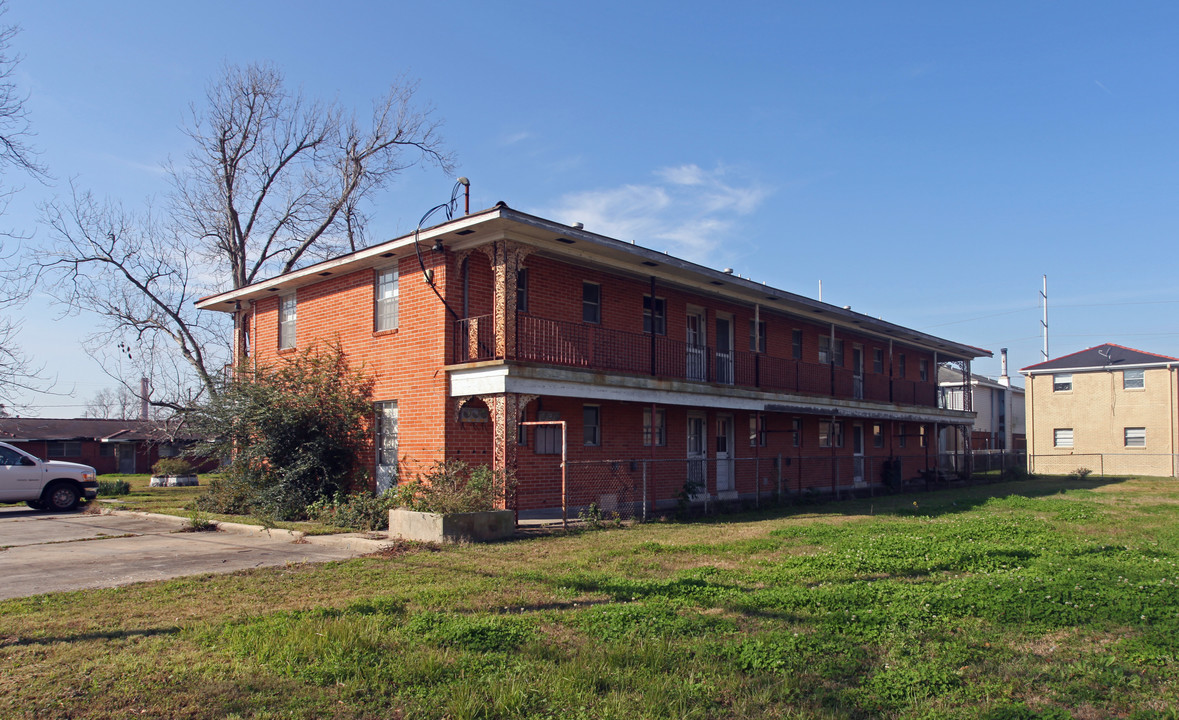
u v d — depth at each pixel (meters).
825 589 8.64
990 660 6.32
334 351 19.27
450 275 16.34
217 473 20.78
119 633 7.09
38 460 19.58
